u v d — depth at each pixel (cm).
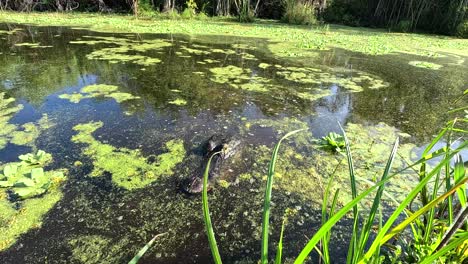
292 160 351
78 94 509
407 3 1541
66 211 269
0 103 464
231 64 729
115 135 384
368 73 718
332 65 775
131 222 261
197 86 569
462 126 455
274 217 272
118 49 816
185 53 812
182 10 1695
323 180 319
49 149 349
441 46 1134
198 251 238
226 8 1703
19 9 1484
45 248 235
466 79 698
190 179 305
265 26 1421
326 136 395
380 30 1529
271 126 427
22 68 632
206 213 120
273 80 628
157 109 464
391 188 306
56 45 831
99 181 304
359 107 512
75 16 1409
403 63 834
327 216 272
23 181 288
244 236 252
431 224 173
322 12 1717
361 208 279
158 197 288
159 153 352
